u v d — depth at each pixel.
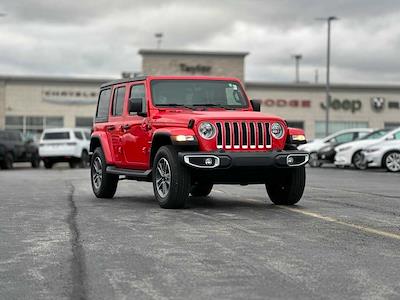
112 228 7.81
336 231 7.49
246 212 9.26
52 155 28.98
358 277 5.27
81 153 29.62
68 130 29.30
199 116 9.30
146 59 59.62
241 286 5.00
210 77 10.90
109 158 11.38
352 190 13.33
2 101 56.75
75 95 57.88
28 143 29.89
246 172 9.36
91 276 5.36
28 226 8.02
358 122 60.91
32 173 22.75
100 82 58.06
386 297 4.69
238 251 6.32
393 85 61.00
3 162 27.23
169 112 10.18
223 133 9.25
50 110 57.53
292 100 60.31
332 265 5.70
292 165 9.39
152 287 5.00
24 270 5.61
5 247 6.63
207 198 11.52
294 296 4.72
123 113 11.16
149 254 6.21
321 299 4.64
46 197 11.93
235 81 10.99
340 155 24.08
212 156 9.05
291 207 9.91
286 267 5.63
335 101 60.53
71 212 9.41
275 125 9.52
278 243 6.73
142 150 10.33
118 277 5.32
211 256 6.10
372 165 21.69
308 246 6.57
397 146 21.36
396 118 61.31
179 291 4.88
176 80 10.64
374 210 9.50
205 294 4.79
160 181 9.77
